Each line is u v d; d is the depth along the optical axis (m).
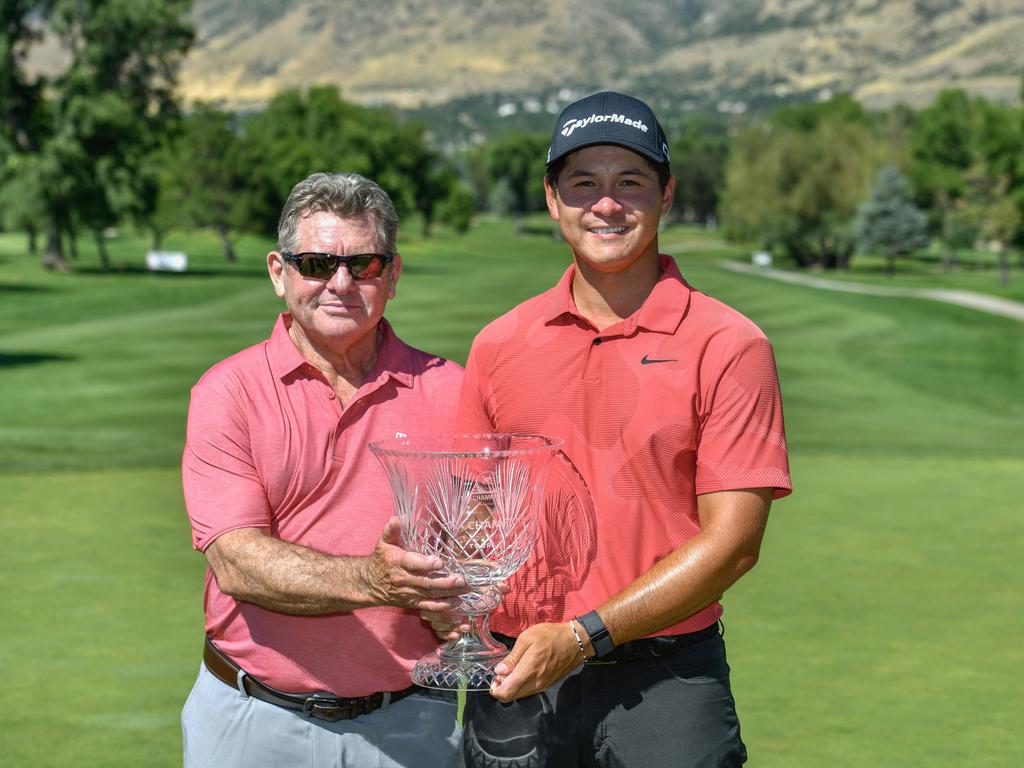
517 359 2.56
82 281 49.91
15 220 53.78
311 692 2.56
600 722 2.52
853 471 9.98
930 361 28.66
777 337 32.38
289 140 78.19
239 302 39.03
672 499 2.47
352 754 2.59
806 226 82.75
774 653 4.91
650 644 2.47
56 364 23.12
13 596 5.61
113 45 55.09
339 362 2.61
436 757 2.68
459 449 2.43
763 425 2.40
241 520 2.43
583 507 2.50
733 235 87.81
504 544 2.29
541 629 2.29
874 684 4.50
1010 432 17.19
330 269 2.47
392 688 2.60
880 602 5.73
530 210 160.38
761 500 2.40
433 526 2.25
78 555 6.44
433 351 23.67
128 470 9.31
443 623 2.45
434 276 52.22
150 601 5.55
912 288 57.00
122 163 55.53
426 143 104.94
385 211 2.53
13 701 4.19
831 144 84.56
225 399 2.53
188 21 56.75
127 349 25.69
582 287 2.54
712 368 2.41
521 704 2.58
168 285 48.19
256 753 2.58
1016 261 99.75
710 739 2.51
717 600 2.62
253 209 71.38
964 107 94.56
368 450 2.58
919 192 91.50
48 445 11.40
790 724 4.05
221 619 2.58
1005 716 4.14
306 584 2.30
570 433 2.50
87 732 3.88
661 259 2.63
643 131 2.42
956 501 8.54
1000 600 5.77
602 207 2.43
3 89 53.62
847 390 22.81
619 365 2.47
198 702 2.66
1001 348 31.42
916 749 3.80
